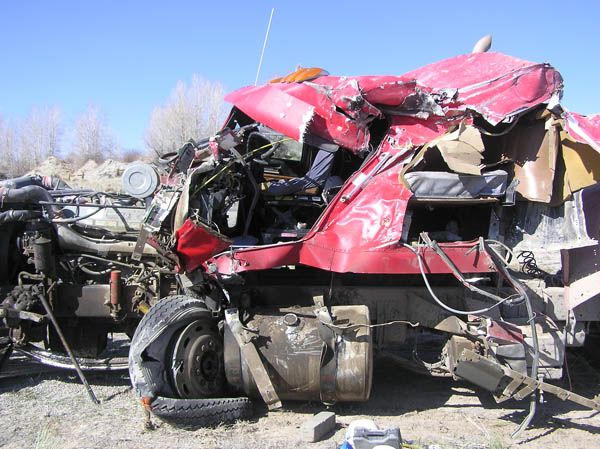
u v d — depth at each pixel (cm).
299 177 562
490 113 507
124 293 548
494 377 469
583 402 459
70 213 589
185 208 465
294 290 524
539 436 455
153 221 482
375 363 639
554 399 550
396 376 625
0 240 570
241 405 482
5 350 605
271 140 570
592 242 505
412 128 510
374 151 502
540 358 489
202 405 460
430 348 629
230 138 489
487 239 522
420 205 512
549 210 528
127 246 562
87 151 4447
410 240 514
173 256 479
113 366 561
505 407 526
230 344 489
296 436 446
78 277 584
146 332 461
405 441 433
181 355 468
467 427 473
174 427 461
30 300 534
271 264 479
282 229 555
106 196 593
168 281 551
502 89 514
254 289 523
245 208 575
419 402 538
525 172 518
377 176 491
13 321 536
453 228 565
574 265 511
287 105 495
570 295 510
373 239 472
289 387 476
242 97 525
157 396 456
